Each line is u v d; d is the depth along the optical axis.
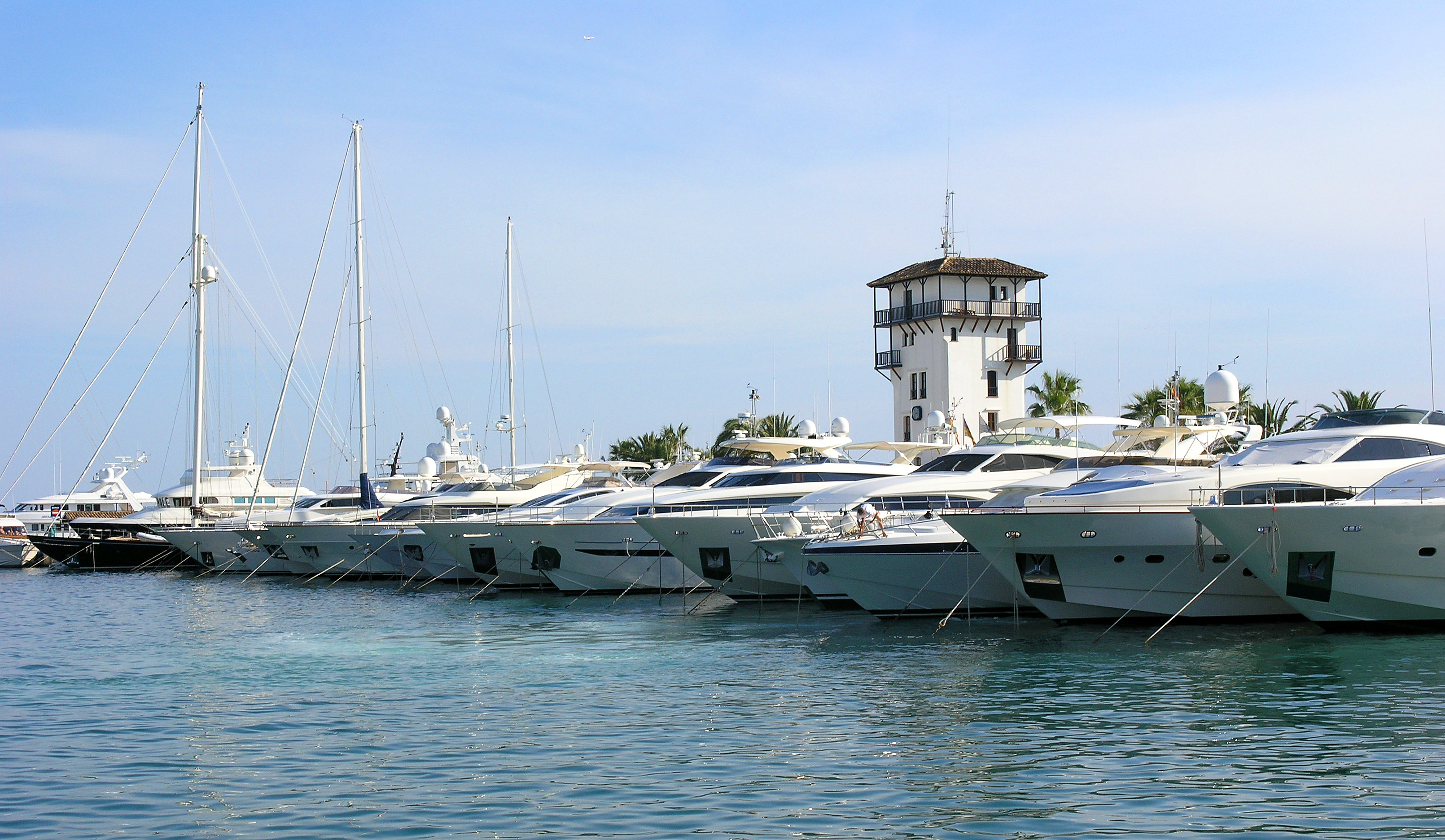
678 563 34.69
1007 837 12.07
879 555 26.72
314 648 25.72
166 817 13.25
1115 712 17.19
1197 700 17.81
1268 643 22.34
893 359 70.94
